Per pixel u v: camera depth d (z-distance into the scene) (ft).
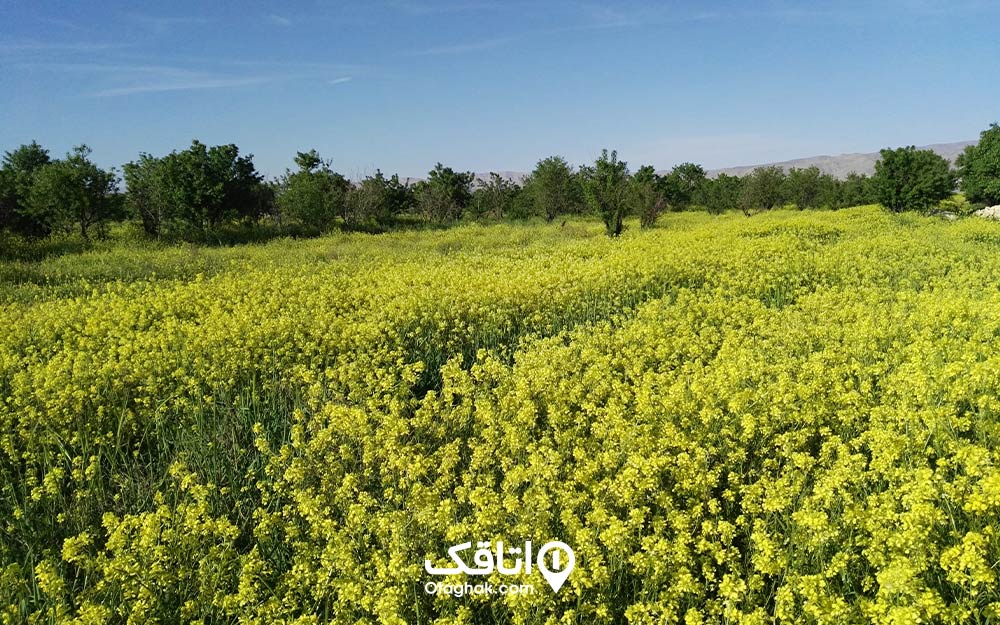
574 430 22.59
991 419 21.08
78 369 28.25
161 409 25.85
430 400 25.30
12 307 44.52
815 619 13.85
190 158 117.60
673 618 14.06
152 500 21.01
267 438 24.44
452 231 119.03
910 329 33.58
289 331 35.22
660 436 22.03
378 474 21.47
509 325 38.24
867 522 15.24
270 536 18.24
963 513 16.15
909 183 125.49
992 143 138.31
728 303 41.81
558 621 14.35
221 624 15.66
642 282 48.73
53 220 103.60
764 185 153.07
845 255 58.95
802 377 26.22
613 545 15.29
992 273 50.42
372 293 47.26
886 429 21.21
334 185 138.41
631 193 108.99
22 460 23.58
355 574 15.67
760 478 18.80
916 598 13.00
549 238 100.58
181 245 101.04
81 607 14.47
